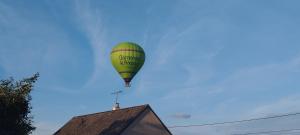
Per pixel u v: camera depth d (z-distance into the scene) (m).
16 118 23.00
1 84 23.20
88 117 38.88
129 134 32.97
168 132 35.00
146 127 33.94
